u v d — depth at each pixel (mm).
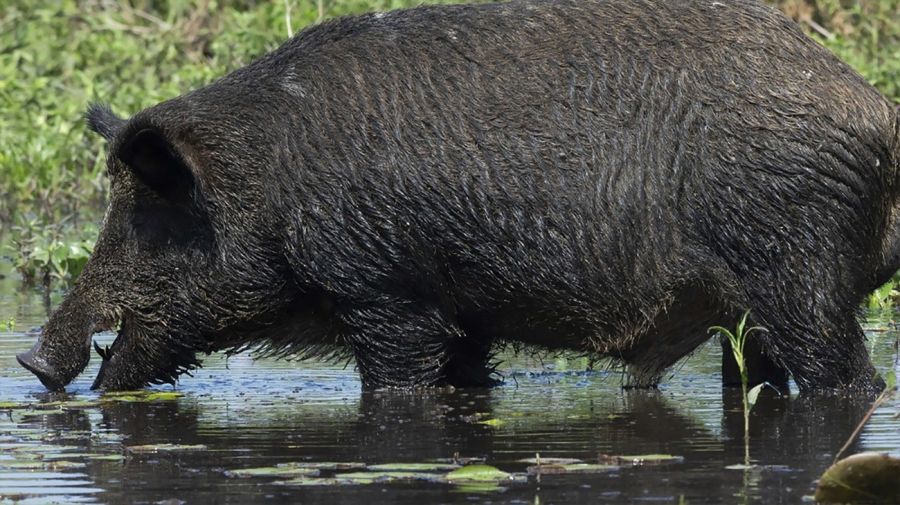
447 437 10938
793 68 11992
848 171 11836
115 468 10031
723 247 11984
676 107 11984
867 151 11891
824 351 12062
